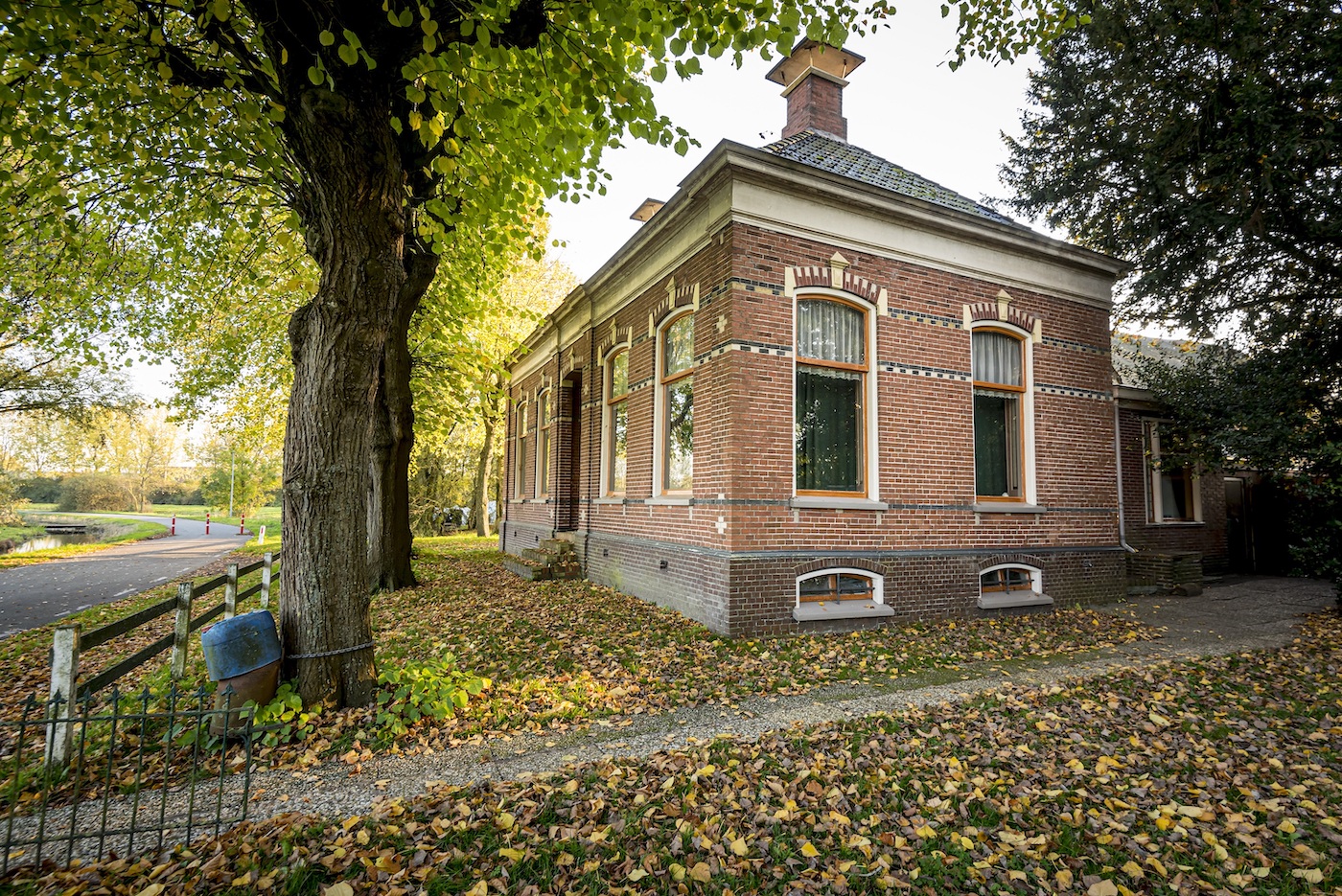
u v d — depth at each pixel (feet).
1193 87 32.30
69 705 12.72
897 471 28.76
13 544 71.92
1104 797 12.17
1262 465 32.30
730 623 24.59
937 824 11.14
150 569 52.13
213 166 22.16
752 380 25.94
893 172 34.58
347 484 16.14
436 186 20.22
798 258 27.32
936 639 24.98
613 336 39.22
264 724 14.35
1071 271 34.42
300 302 43.70
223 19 13.52
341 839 10.47
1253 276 35.50
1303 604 32.94
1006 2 23.30
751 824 11.04
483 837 10.64
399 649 22.68
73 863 9.69
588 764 13.50
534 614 29.12
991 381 32.19
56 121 17.87
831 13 17.88
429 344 45.42
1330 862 10.14
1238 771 13.37
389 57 14.96
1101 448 34.73
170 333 42.50
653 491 32.99
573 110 17.62
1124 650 23.53
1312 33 28.35
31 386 65.21
